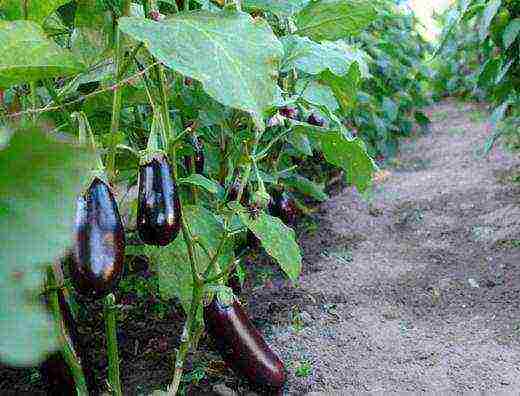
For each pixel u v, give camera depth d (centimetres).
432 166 327
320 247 229
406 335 169
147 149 89
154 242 88
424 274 205
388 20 402
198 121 125
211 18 72
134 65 110
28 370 151
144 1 95
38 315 27
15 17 76
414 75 404
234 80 67
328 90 147
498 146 340
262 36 72
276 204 145
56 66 66
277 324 175
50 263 28
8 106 99
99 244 72
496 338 165
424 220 251
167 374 149
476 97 468
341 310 183
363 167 118
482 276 200
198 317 117
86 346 160
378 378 150
